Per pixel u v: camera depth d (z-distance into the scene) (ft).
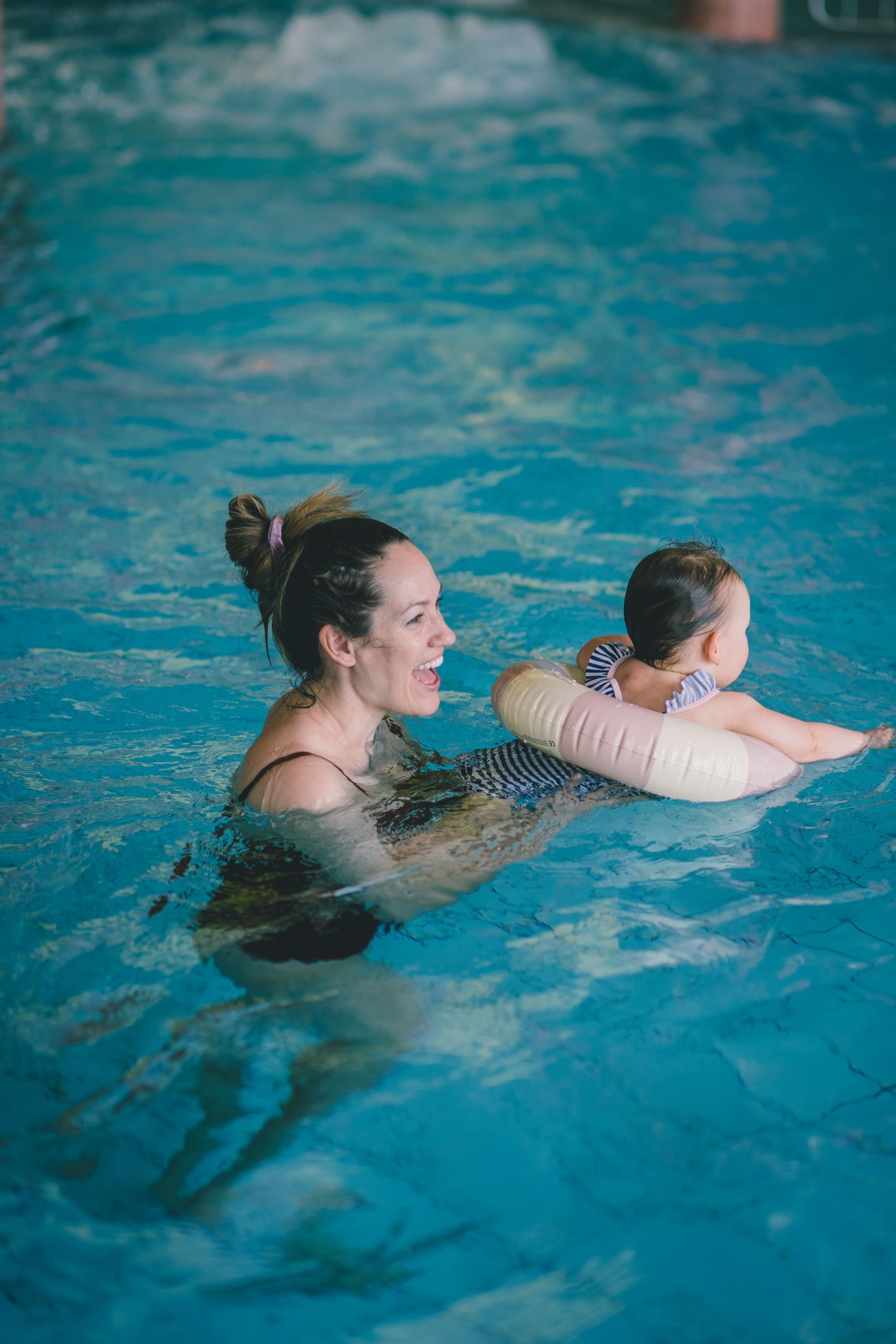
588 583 14.03
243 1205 6.50
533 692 9.93
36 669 12.06
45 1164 6.70
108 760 10.46
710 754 9.45
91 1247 6.25
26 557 14.43
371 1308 5.98
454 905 8.61
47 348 20.98
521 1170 6.70
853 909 8.71
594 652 10.97
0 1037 7.47
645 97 39.78
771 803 9.82
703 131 35.86
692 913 8.64
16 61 43.62
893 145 34.06
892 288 24.07
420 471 16.88
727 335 21.89
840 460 17.13
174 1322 5.90
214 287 24.02
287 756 9.08
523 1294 6.06
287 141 34.91
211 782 10.08
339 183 31.04
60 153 33.09
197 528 15.23
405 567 8.73
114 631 12.86
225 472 16.78
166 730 11.01
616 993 7.93
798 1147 6.84
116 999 7.76
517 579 14.10
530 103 39.34
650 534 15.17
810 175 31.71
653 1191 6.60
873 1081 7.29
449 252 26.30
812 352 21.09
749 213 28.91
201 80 41.91
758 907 8.72
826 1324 5.90
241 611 13.35
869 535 14.99
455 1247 6.30
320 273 24.91
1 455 17.10
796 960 8.23
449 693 11.66
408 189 30.71
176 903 8.55
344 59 44.47
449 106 38.99
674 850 9.29
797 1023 7.71
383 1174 6.68
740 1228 6.39
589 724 9.57
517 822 9.40
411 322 22.52
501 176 31.81
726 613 10.11
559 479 16.67
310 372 20.29
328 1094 7.14
